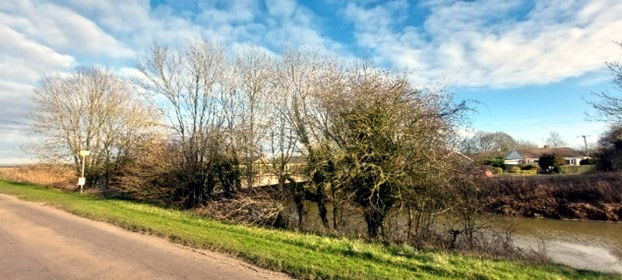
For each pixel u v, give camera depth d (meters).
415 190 13.20
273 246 8.79
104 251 8.30
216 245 8.62
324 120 14.68
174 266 7.13
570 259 15.16
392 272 6.82
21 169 39.38
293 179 16.00
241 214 15.65
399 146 13.30
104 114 30.95
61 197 21.44
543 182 31.27
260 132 17.39
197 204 19.48
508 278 6.79
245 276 6.56
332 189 14.38
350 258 7.85
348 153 13.79
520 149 76.75
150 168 21.00
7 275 6.64
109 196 23.75
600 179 30.12
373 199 13.59
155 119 23.58
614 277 7.82
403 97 13.63
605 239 20.12
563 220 26.83
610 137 30.70
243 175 18.16
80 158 31.23
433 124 13.10
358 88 13.94
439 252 9.57
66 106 31.70
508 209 27.94
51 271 6.87
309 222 15.76
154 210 16.08
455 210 13.17
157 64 20.42
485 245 12.38
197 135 20.03
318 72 16.22
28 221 12.56
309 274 6.64
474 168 13.38
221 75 19.64
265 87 18.08
